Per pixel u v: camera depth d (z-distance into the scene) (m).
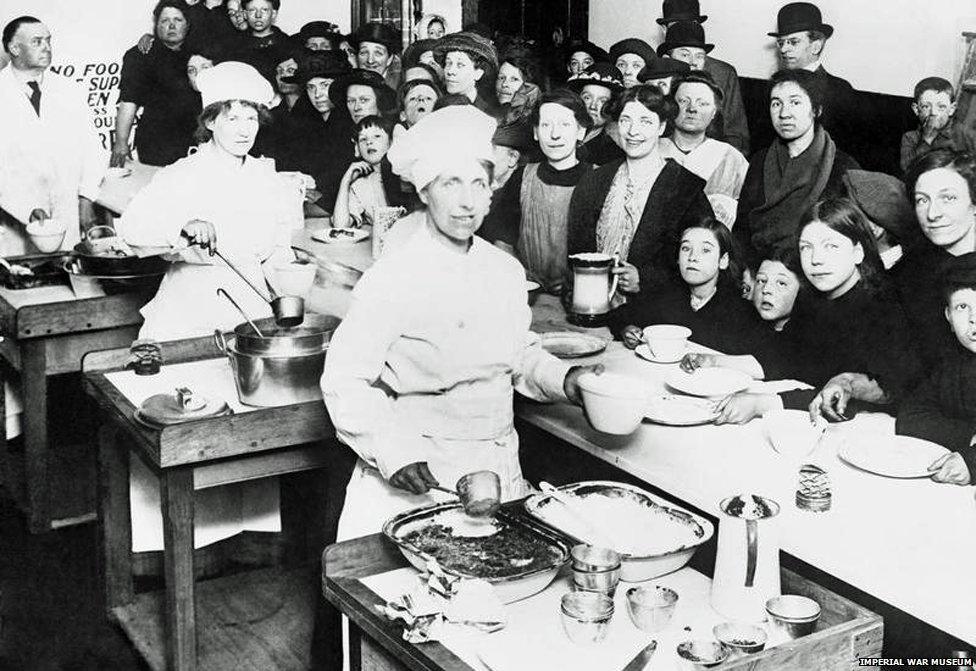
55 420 5.06
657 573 2.18
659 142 3.39
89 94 5.07
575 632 1.92
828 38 2.90
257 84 3.78
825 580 2.51
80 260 4.21
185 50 5.09
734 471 2.56
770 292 3.05
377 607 2.04
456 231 2.53
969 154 2.52
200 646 3.35
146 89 5.15
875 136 2.76
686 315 3.34
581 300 3.52
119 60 5.08
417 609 1.95
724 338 3.22
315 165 4.97
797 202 2.95
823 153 2.88
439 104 4.34
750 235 3.11
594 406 2.54
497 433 2.70
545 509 2.34
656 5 3.50
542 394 2.73
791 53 2.99
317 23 4.94
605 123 3.60
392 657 2.05
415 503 2.63
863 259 2.78
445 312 2.56
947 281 2.57
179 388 3.00
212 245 3.52
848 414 2.81
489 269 2.63
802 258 2.93
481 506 2.21
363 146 4.68
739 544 2.05
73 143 4.95
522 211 3.94
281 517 3.97
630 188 3.49
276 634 3.44
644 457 2.66
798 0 2.95
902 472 2.51
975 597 2.00
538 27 4.01
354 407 2.52
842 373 2.85
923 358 2.65
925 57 2.63
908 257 2.67
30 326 4.00
